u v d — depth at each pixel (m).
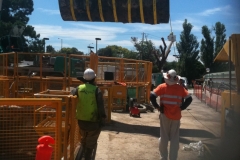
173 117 6.00
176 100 6.05
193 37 52.56
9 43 18.56
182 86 6.17
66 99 5.11
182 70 52.72
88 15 9.45
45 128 4.95
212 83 18.97
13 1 44.28
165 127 6.11
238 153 6.96
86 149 5.74
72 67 12.27
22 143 4.82
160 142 6.16
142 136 9.09
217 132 10.18
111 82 14.09
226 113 7.79
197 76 53.03
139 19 9.38
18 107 4.80
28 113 4.86
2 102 4.24
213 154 6.94
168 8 9.05
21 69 14.56
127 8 9.11
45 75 14.88
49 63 15.14
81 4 9.24
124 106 14.55
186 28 52.75
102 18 9.51
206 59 47.12
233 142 7.29
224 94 7.86
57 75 14.84
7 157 4.76
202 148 7.38
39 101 4.40
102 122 5.66
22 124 4.84
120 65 15.12
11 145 4.79
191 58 52.41
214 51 46.94
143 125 11.02
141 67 16.53
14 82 11.64
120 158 6.82
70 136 5.42
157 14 9.12
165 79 6.11
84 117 5.58
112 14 9.32
